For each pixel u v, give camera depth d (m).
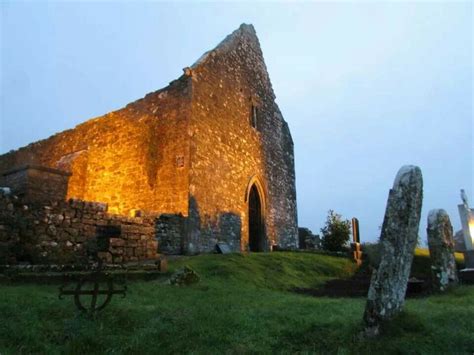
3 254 8.41
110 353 4.07
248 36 21.33
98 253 9.79
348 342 4.47
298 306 6.37
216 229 15.25
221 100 17.27
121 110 17.36
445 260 8.85
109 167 16.88
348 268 13.10
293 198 22.77
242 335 4.67
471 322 5.07
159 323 4.92
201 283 8.43
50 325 4.61
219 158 16.28
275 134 22.20
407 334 4.62
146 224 11.73
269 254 13.15
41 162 20.92
